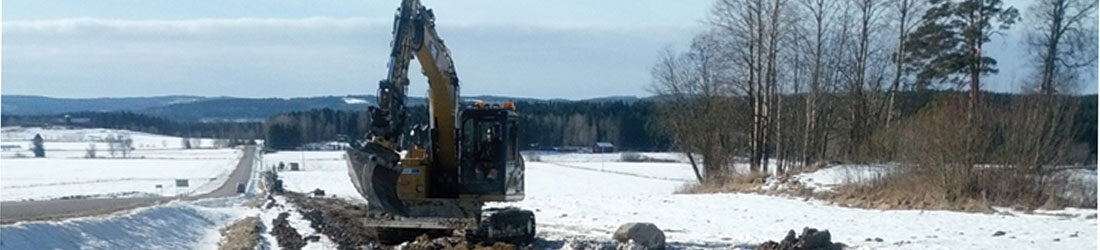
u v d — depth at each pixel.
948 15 41.00
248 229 25.38
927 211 26.58
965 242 18.03
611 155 112.12
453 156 18.45
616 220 27.56
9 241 15.65
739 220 26.20
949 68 40.56
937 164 28.61
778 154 44.66
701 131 49.50
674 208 31.47
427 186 18.17
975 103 29.94
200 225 28.80
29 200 44.75
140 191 61.34
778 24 43.47
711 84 49.03
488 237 18.44
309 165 104.56
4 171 94.94
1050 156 27.77
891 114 41.34
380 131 16.86
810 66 44.03
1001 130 28.09
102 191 60.16
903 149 31.00
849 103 43.22
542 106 117.44
